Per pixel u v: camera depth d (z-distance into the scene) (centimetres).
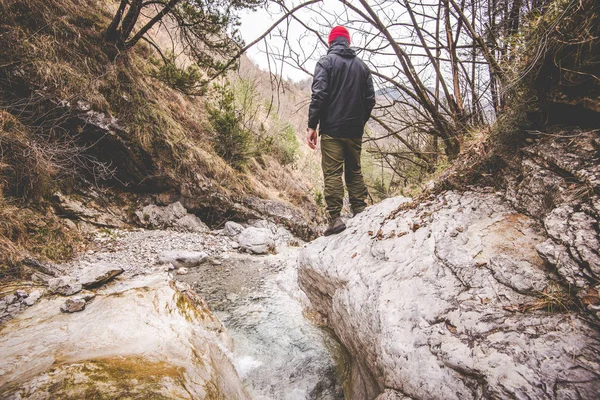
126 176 672
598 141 180
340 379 232
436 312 161
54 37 564
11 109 498
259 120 1253
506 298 152
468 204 232
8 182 439
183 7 643
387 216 280
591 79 183
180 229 695
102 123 600
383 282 204
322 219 1220
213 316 291
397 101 466
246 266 517
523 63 234
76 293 273
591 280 133
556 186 179
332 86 280
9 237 381
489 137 269
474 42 344
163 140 720
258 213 884
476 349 133
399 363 150
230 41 683
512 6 313
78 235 505
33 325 212
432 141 564
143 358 172
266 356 256
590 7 170
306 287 339
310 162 1591
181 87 742
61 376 141
